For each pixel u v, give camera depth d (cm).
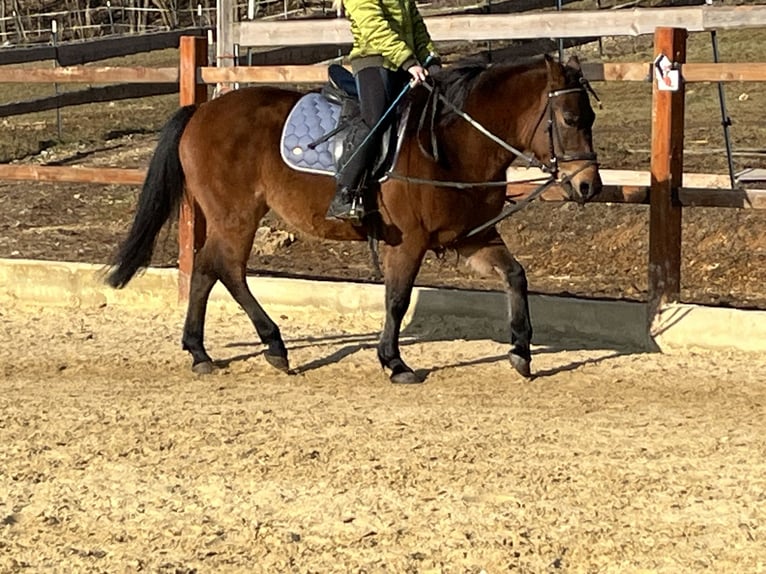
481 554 493
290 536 516
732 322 827
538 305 890
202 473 595
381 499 555
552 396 736
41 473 599
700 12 867
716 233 1070
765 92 1736
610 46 2081
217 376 795
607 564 484
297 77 933
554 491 562
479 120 746
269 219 1235
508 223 1152
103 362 830
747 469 592
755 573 475
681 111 844
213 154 789
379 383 772
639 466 597
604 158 1325
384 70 739
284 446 633
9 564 494
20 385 769
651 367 804
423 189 745
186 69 967
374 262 783
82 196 1387
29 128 1831
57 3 4028
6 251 1152
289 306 951
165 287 985
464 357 834
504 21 941
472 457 612
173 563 493
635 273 1041
